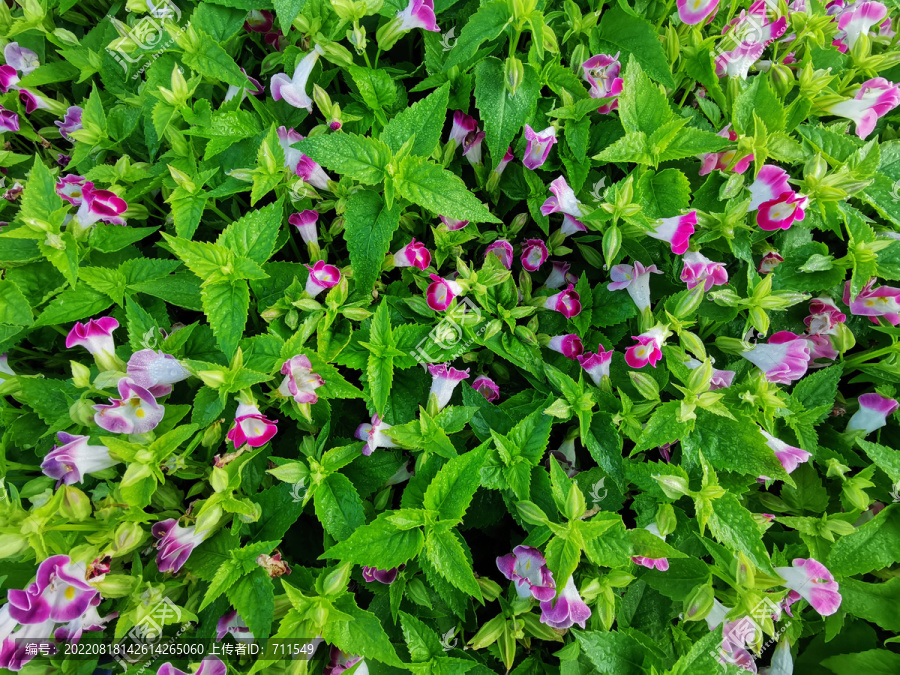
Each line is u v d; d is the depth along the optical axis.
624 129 0.35
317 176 0.35
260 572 0.29
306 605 0.28
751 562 0.30
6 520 0.28
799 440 0.35
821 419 0.37
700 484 0.32
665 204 0.34
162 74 0.36
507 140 0.34
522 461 0.31
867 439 0.39
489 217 0.32
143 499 0.28
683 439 0.32
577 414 0.31
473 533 0.36
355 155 0.32
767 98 0.36
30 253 0.34
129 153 0.40
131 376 0.29
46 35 0.41
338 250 0.38
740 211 0.33
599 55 0.37
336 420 0.35
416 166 0.32
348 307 0.33
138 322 0.31
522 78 0.34
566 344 0.35
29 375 0.35
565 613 0.29
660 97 0.34
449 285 0.33
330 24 0.36
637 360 0.33
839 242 0.40
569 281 0.38
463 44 0.33
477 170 0.38
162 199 0.39
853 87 0.40
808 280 0.36
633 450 0.31
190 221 0.33
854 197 0.39
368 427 0.32
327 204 0.35
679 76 0.38
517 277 0.39
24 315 0.31
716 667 0.29
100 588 0.28
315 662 0.30
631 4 0.40
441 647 0.30
